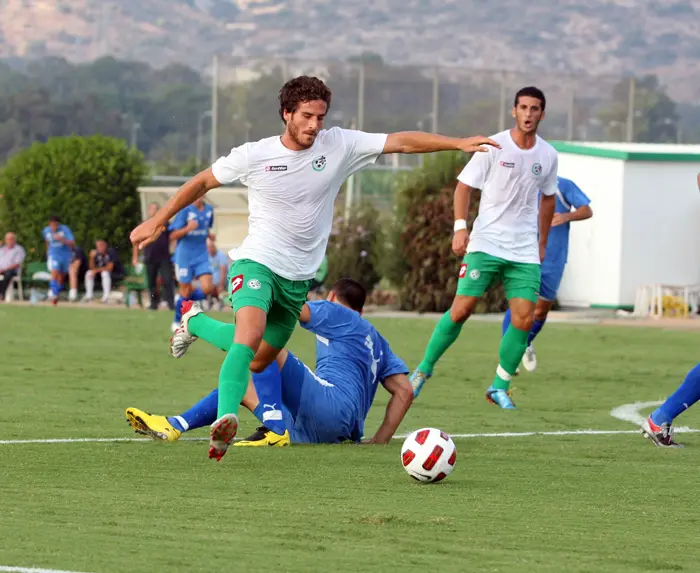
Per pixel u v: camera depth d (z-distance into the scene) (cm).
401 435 2756
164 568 1456
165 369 4175
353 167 2216
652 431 2634
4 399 3259
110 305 8894
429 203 8312
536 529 1728
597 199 8031
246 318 2114
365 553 1553
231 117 11431
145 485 2000
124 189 10094
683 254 8006
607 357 4991
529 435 2791
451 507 1875
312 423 2503
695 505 1948
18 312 7369
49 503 1831
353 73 11956
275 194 2177
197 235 5869
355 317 2589
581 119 11969
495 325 6788
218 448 1931
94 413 2992
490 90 12031
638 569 1502
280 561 1502
